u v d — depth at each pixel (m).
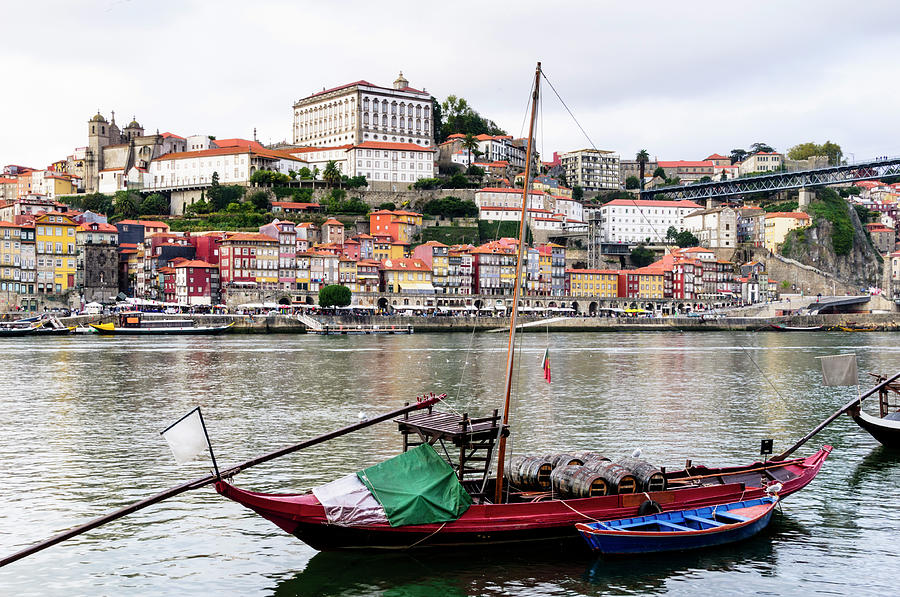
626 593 31.72
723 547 36.50
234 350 140.38
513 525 34.66
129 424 65.06
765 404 77.06
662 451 55.31
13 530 38.50
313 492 33.91
